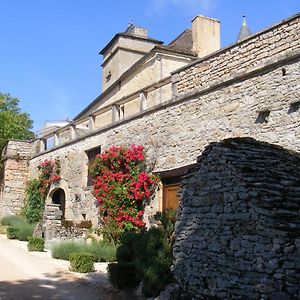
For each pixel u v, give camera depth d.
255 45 9.81
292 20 8.98
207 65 11.13
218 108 10.30
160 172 12.09
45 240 13.60
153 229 8.02
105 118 19.86
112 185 13.45
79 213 16.31
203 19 18.16
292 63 8.54
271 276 5.01
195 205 6.54
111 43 24.98
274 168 6.02
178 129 11.61
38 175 20.45
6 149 22.61
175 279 6.74
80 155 16.94
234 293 5.42
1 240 15.02
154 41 24.69
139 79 18.14
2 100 29.06
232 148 6.29
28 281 8.42
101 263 10.96
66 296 7.34
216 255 5.86
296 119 8.28
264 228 5.23
